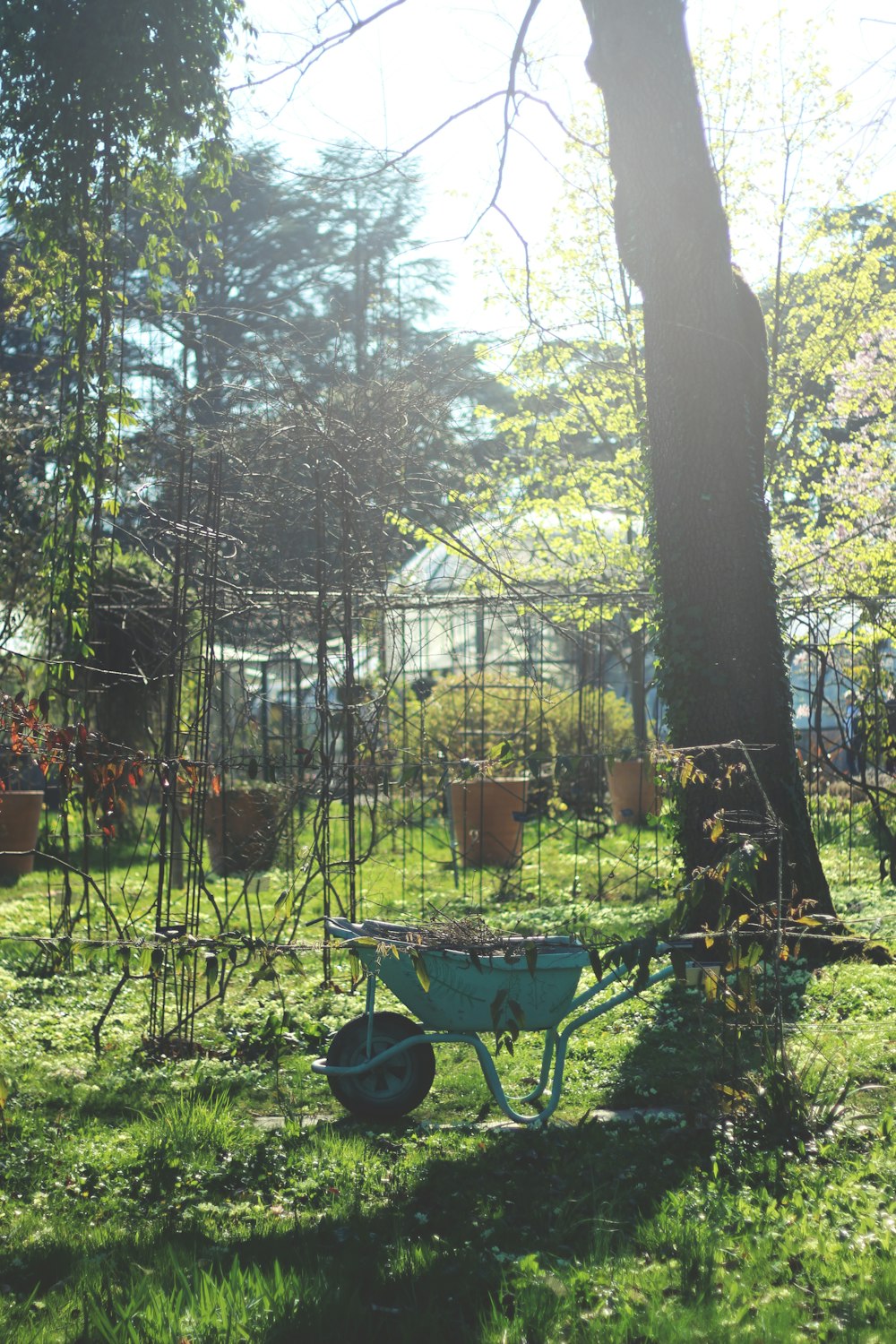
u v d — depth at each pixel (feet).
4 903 36.65
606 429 59.16
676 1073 19.20
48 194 31.60
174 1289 11.64
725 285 27.61
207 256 71.51
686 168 27.32
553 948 16.89
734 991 16.88
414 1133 16.76
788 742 27.40
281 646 37.60
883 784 43.19
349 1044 17.57
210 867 41.37
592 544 57.21
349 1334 11.00
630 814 43.01
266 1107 18.56
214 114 32.71
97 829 43.68
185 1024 21.75
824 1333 10.87
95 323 32.27
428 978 16.07
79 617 32.12
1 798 34.99
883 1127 16.11
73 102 31.09
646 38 27.14
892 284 63.72
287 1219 13.73
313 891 37.60
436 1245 12.85
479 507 51.80
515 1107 18.15
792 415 57.26
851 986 23.94
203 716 23.81
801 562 48.01
